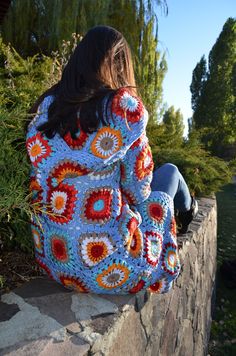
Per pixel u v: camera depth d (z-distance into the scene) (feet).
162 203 5.21
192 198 7.04
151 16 26.73
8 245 6.93
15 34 25.20
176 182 5.90
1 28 24.71
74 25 23.86
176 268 5.22
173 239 5.24
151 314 6.09
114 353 4.67
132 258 4.73
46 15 25.04
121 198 4.65
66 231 4.49
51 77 9.59
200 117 95.25
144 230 5.00
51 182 4.49
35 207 4.48
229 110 92.99
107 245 4.49
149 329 6.00
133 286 4.95
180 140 15.74
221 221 27.02
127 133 4.30
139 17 26.71
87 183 4.39
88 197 4.39
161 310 6.63
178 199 6.33
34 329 4.34
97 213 4.42
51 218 4.60
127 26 26.27
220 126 91.71
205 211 12.47
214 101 93.04
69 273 4.78
